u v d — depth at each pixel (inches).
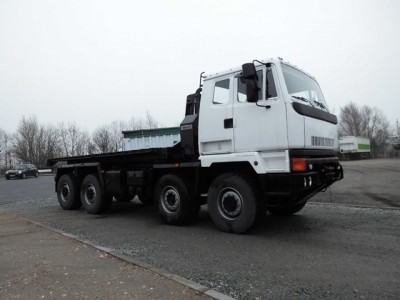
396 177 613.6
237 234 254.1
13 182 1209.4
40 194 676.1
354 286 150.3
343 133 3238.2
